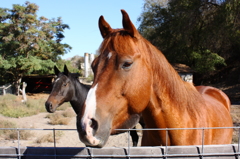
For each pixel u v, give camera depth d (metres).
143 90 1.62
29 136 5.93
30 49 17.84
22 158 1.65
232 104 12.01
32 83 21.89
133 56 1.54
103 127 1.41
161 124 1.87
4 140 5.60
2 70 17.69
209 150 1.66
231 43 17.88
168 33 19.80
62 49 20.52
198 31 18.45
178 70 18.75
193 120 1.98
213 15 17.00
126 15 1.57
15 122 7.26
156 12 21.31
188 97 2.03
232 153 1.67
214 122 2.28
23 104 11.48
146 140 2.21
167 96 1.85
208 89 3.57
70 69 22.17
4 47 17.34
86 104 1.43
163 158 1.62
